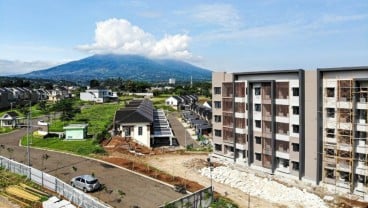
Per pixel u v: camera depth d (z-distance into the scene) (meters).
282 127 61.22
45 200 45.12
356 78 51.38
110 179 55.50
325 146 55.66
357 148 52.38
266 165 63.72
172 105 179.88
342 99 53.44
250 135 66.12
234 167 67.62
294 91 59.06
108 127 103.31
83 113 138.88
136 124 85.06
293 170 59.72
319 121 55.78
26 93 190.88
